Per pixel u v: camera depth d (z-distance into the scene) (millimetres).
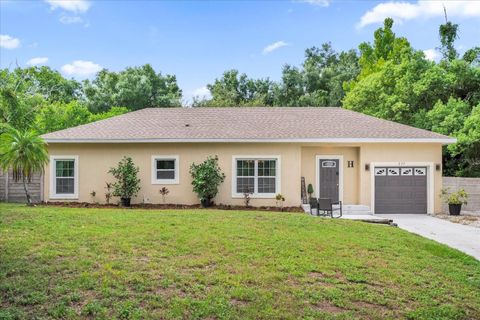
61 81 37938
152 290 5871
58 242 8047
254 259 7414
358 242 9172
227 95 42000
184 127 18188
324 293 6043
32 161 15312
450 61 25500
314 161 17969
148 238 8562
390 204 17422
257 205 17125
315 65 46750
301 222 11258
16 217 10891
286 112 20344
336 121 18891
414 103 24031
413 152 17328
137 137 16922
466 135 19672
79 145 17359
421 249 9227
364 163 17312
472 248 10227
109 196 16938
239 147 17234
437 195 17297
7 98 25219
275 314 5320
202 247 8031
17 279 6031
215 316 5234
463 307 5934
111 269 6527
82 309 5230
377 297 6031
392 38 38438
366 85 27094
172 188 17344
